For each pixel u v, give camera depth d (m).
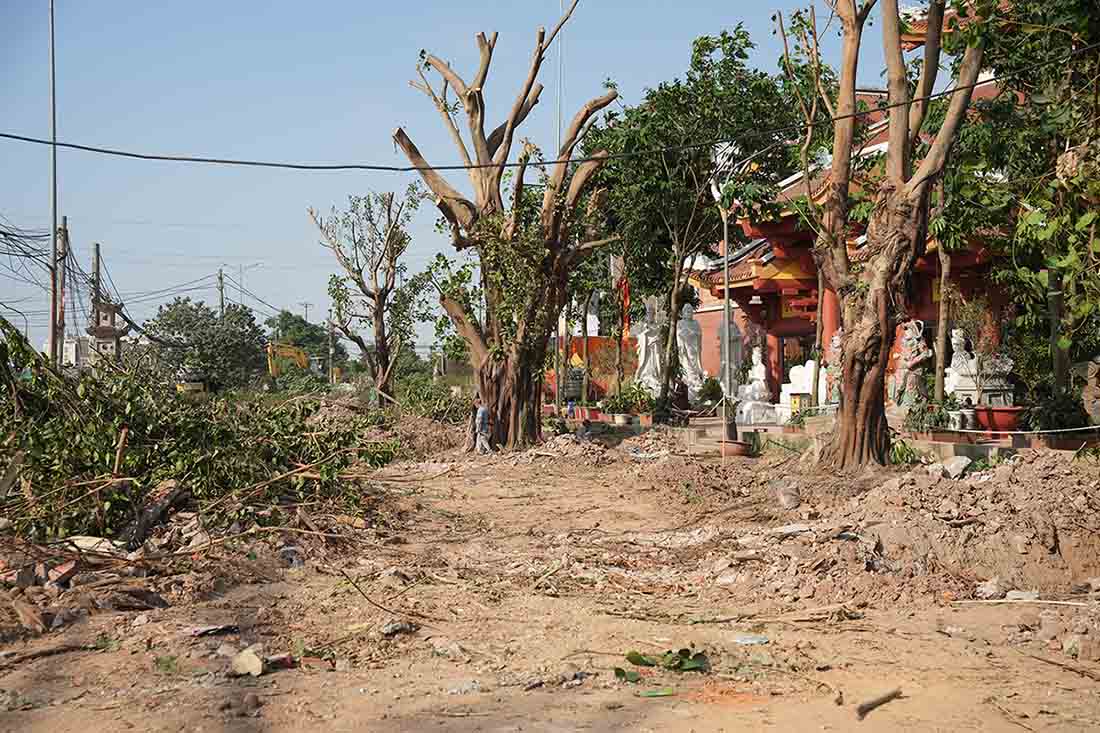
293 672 7.70
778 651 8.59
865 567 11.47
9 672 7.48
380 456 16.14
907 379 27.31
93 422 12.96
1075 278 13.12
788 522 15.33
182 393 15.35
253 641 8.57
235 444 14.69
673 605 10.53
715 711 6.86
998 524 12.27
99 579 10.16
